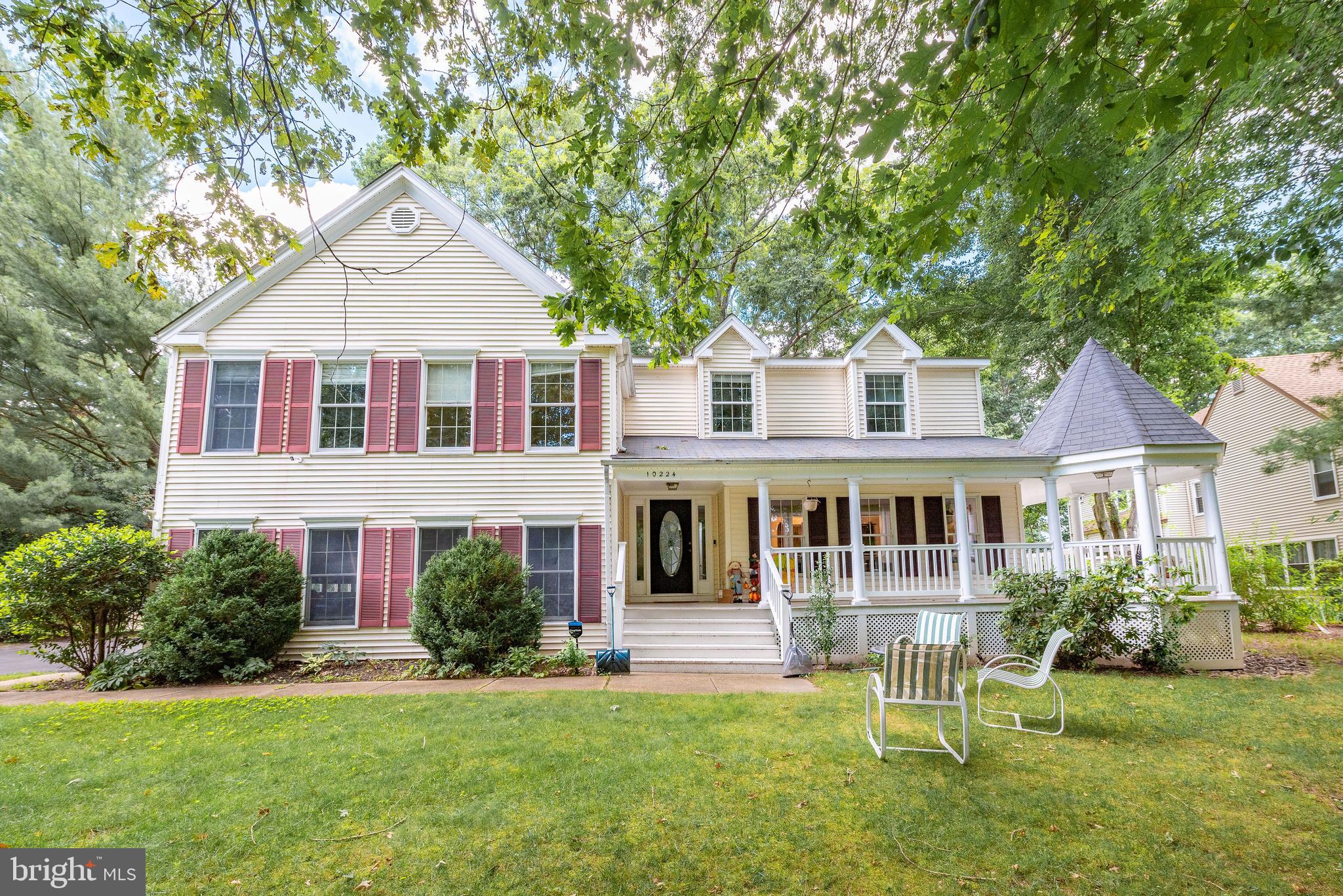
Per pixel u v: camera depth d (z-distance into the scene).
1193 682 8.95
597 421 12.43
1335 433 12.20
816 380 15.93
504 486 12.16
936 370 16.05
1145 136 8.02
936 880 3.87
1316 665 10.28
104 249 4.91
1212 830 4.49
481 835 4.41
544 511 12.14
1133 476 11.47
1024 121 3.42
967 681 9.05
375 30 4.68
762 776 5.39
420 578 11.05
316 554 11.81
